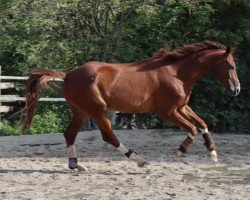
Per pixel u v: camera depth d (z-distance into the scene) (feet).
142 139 54.19
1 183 33.04
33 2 61.57
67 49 59.93
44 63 60.80
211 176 35.68
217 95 63.10
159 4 64.03
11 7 62.49
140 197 29.35
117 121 63.16
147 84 36.19
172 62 37.19
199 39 64.64
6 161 41.04
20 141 51.34
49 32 61.52
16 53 65.82
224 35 63.10
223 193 30.58
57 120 64.03
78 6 60.39
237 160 41.81
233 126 63.93
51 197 29.48
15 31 63.72
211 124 63.41
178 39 63.72
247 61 64.54
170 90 36.24
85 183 33.12
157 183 33.14
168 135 56.03
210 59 37.55
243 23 63.46
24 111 36.78
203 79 62.28
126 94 35.81
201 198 29.22
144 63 36.96
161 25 63.46
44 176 35.12
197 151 46.57
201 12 62.03
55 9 59.98
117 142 35.96
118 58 61.52
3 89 68.69
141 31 64.23
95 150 47.19
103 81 35.53
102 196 29.66
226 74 37.50
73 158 36.83
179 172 36.78
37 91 36.29
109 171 37.01
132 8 60.64
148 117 62.75
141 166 36.14
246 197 29.68
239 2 62.28
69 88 35.91
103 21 62.13
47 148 48.11
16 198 29.12
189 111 37.93
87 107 35.55
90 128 61.52
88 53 60.70
